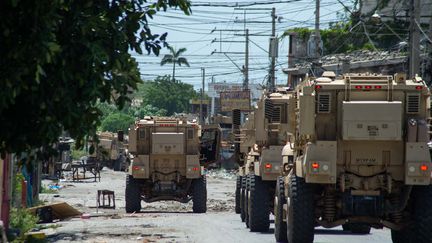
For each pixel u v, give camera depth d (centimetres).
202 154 10406
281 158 6106
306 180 4350
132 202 9262
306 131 4362
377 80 4412
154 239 5544
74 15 2586
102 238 5659
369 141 4400
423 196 4412
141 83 2752
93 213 9081
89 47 2567
